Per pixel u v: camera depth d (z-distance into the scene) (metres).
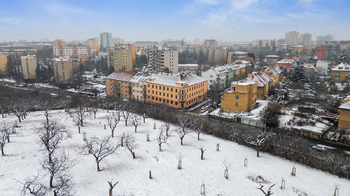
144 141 59.25
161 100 112.69
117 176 41.38
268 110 86.25
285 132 73.69
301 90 122.69
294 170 45.94
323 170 48.88
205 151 55.25
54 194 32.09
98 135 62.25
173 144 58.38
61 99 110.31
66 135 60.44
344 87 125.56
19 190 34.56
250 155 55.00
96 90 138.88
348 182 43.97
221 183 41.25
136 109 95.38
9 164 42.12
